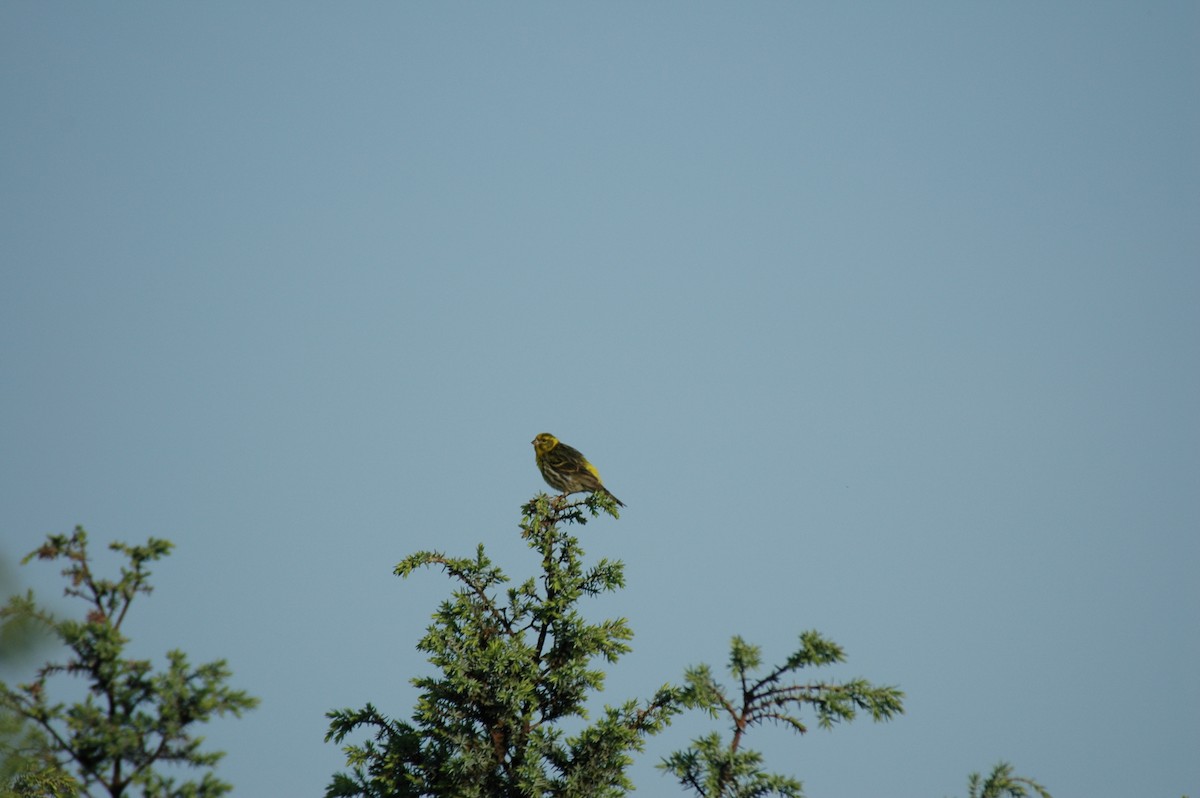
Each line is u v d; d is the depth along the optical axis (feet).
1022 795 43.62
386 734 55.01
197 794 35.45
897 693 42.57
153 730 35.53
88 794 35.60
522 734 53.72
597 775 51.19
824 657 42.80
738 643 43.24
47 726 35.37
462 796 51.42
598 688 54.65
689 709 44.93
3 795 42.63
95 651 35.35
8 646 35.29
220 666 36.55
